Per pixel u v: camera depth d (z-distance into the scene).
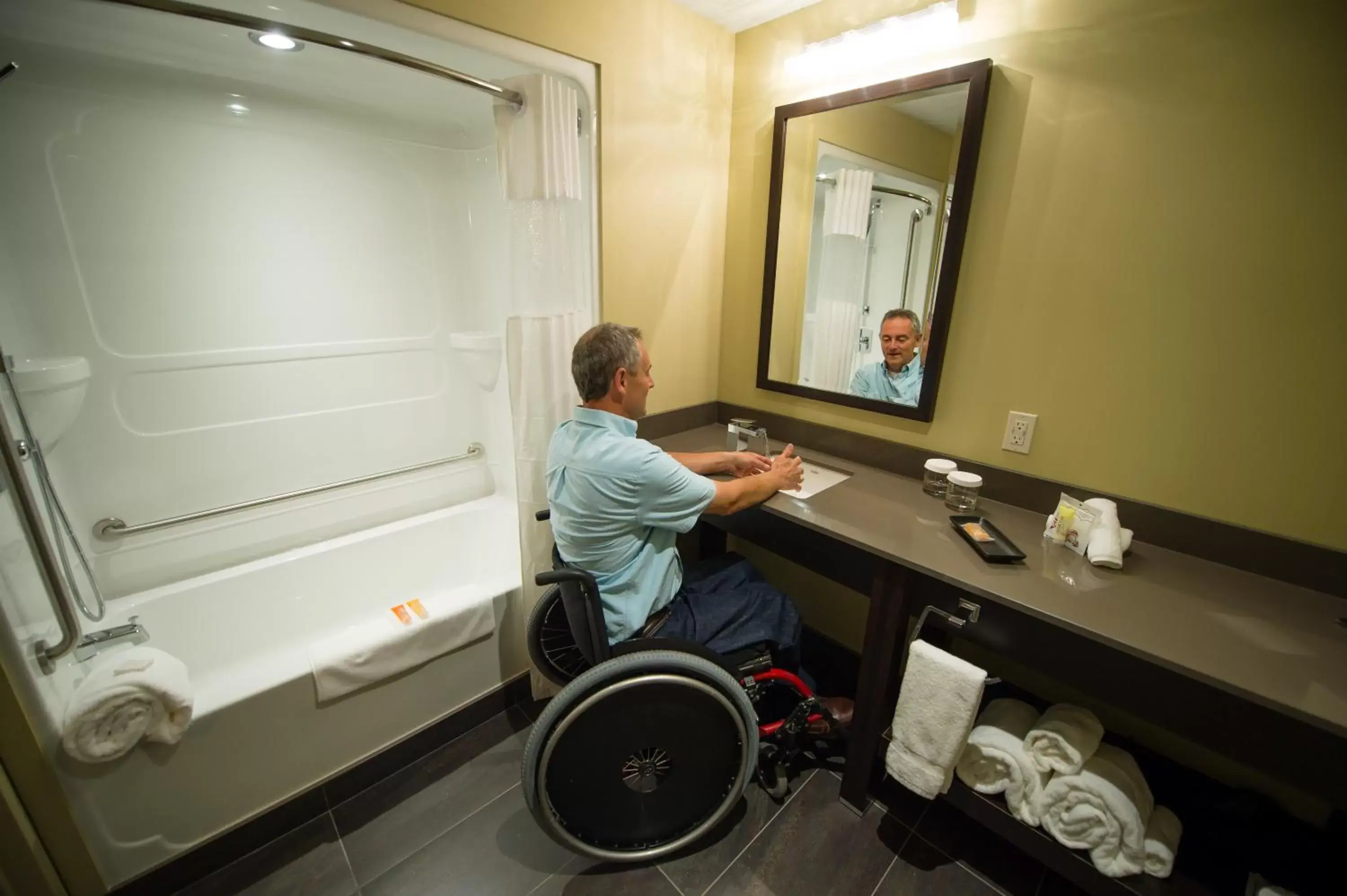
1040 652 1.09
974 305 1.54
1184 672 0.91
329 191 1.90
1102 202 1.29
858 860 1.37
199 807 1.27
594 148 1.61
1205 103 1.13
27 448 1.29
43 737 1.06
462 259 2.26
